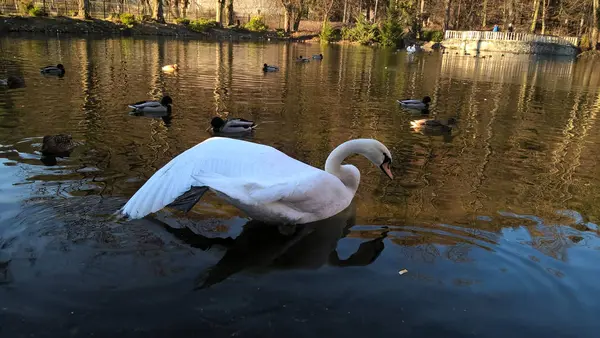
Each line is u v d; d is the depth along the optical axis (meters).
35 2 51.56
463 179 7.26
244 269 4.19
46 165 6.82
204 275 4.05
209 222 5.10
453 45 56.06
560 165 8.40
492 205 6.11
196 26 50.16
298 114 11.99
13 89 13.22
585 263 4.54
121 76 17.27
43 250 4.29
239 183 4.38
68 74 16.91
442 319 3.58
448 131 10.91
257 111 12.16
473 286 4.04
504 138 10.45
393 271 4.25
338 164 5.73
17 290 3.69
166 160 7.40
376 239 4.91
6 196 5.50
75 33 40.25
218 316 3.50
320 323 3.47
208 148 4.71
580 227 5.49
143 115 10.92
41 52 24.25
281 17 73.56
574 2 58.28
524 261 4.52
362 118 11.89
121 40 37.03
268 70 21.89
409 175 7.32
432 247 4.76
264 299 3.74
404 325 3.49
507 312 3.70
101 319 3.40
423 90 18.25
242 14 77.00
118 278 3.93
